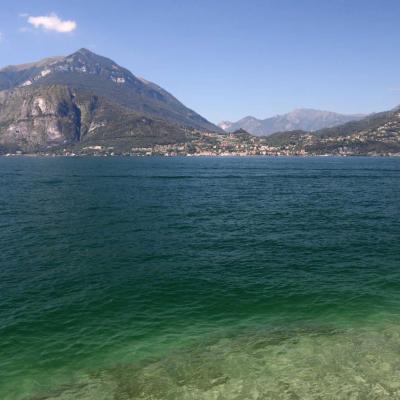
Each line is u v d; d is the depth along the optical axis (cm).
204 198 9100
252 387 1747
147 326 2359
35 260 3822
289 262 3716
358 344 2119
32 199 8700
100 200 8588
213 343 2144
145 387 1752
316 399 1670
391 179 15225
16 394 1714
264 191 10800
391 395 1694
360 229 5334
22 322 2403
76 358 1997
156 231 5222
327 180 14838
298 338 2191
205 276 3294
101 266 3612
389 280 3181
